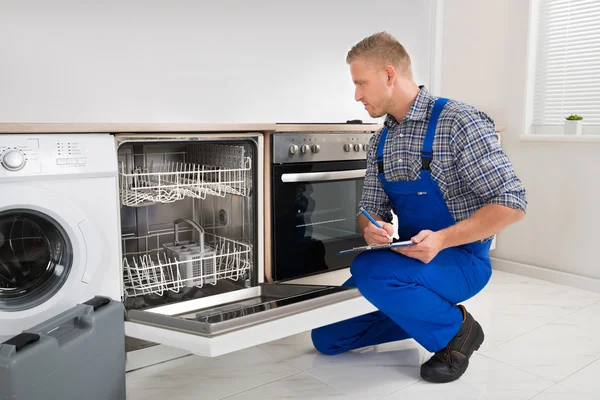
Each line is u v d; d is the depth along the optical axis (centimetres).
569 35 296
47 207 158
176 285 210
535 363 196
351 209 245
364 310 192
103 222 172
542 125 313
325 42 305
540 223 311
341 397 172
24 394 124
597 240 286
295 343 218
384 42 176
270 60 285
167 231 234
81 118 231
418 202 180
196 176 233
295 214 221
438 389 177
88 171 166
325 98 310
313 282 238
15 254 164
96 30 231
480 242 182
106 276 175
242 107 278
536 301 269
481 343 195
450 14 345
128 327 168
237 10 271
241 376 187
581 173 289
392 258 177
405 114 182
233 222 223
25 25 215
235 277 216
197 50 260
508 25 313
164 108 253
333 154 230
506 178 164
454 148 170
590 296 278
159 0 246
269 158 211
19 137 155
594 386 179
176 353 203
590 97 291
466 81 340
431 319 179
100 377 152
